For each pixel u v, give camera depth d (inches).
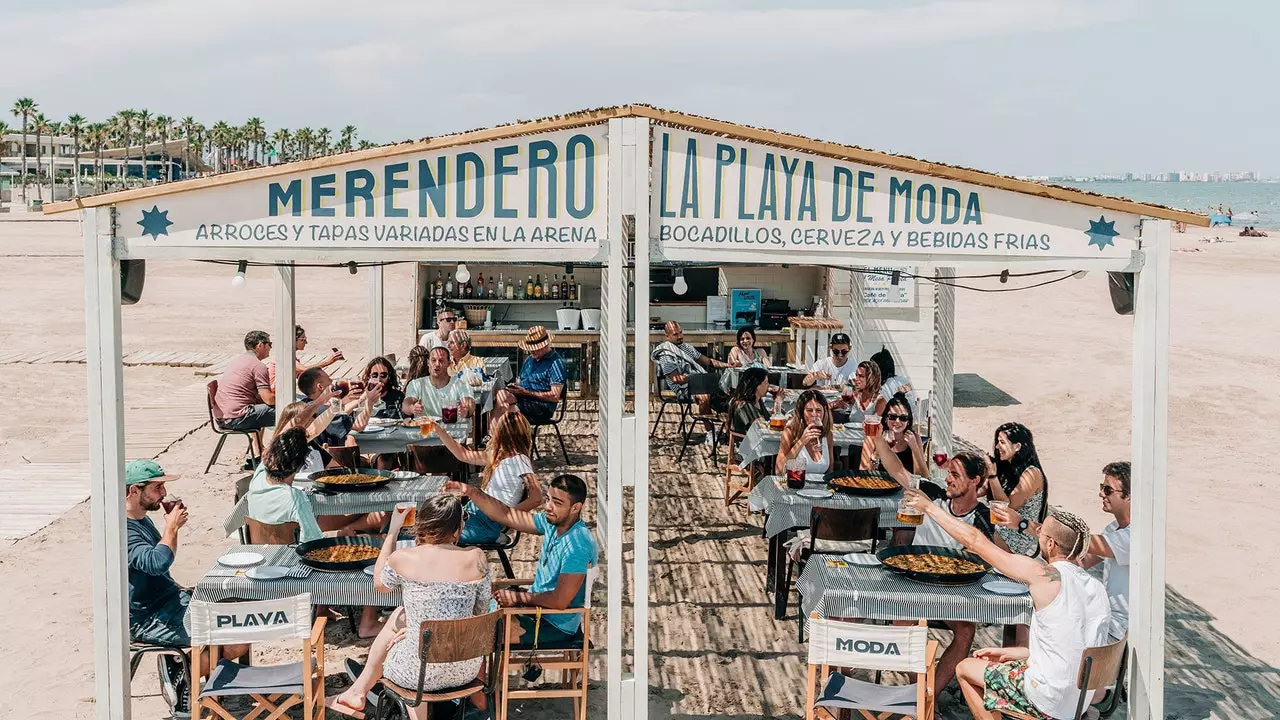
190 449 487.2
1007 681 198.2
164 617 217.8
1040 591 192.5
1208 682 255.8
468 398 390.3
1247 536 378.3
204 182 196.2
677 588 312.7
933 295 578.9
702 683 247.6
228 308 1071.0
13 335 851.4
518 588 233.1
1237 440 546.6
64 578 313.4
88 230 195.3
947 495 277.1
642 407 202.1
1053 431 573.3
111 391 197.6
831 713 214.8
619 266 201.9
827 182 208.7
